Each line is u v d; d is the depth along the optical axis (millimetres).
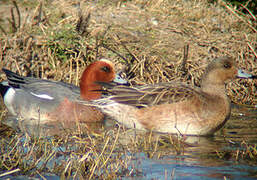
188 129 9266
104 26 15383
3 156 7418
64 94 11086
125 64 13352
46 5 17328
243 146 8375
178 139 8898
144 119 9516
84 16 15047
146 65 13391
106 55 13758
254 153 7793
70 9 16875
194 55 14375
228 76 9641
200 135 9312
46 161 7227
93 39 14352
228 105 9555
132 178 6605
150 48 14328
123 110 9727
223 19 17297
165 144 8453
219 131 9641
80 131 9414
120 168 7016
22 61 13438
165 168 7016
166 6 17984
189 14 17484
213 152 7934
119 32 15258
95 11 16875
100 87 11062
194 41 15289
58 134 9148
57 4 17344
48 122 10602
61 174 6801
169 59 14039
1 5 17797
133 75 13219
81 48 13688
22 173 6852
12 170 6961
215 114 9266
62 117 10867
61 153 7734
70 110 10828
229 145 8445
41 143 8281
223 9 18266
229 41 15453
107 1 17906
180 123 9273
